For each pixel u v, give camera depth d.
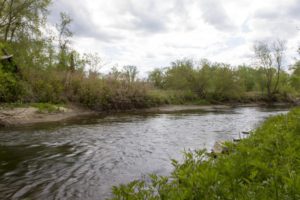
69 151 10.28
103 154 10.00
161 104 35.28
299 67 17.17
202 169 2.95
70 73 26.73
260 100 51.84
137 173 7.84
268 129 6.55
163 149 10.98
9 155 9.42
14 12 23.14
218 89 46.09
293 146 4.55
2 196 6.05
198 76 45.12
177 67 47.03
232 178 2.88
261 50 53.66
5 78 18.31
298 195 2.42
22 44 23.47
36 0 24.11
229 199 2.49
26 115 18.16
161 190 2.69
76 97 25.06
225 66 47.28
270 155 4.08
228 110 33.06
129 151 10.58
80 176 7.50
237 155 3.81
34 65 24.00
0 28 23.34
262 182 2.99
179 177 2.82
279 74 54.62
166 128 16.88
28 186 6.67
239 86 48.31
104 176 7.54
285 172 3.13
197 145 11.80
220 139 13.23
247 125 18.56
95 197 6.09
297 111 9.95
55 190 6.46
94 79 27.45
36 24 24.28
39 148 10.57
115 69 30.44
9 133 13.53
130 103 29.61
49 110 20.44
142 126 17.52
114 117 22.31
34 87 22.50
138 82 31.56
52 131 14.45
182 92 43.44
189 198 2.46
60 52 32.00
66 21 35.22
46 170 7.94
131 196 2.57
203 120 21.64
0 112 17.03
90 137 13.21
